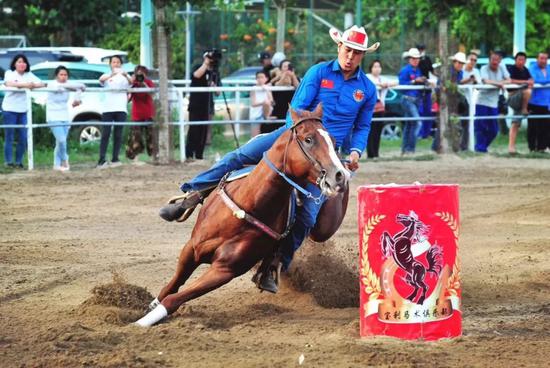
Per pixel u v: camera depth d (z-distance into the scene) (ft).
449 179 61.16
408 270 24.56
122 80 65.92
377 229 24.50
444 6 72.64
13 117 63.00
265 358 23.50
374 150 71.97
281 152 25.62
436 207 24.52
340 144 30.27
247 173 26.73
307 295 30.96
